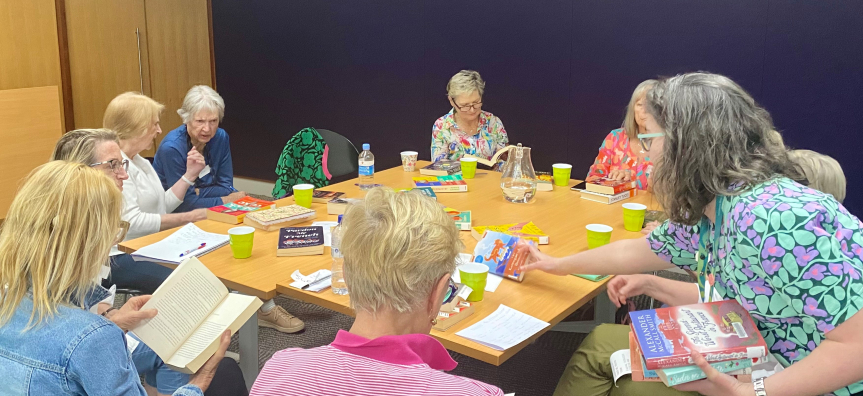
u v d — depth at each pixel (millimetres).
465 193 3111
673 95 1383
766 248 1282
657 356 1356
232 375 1887
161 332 1668
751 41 3820
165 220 2746
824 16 3596
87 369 1254
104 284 2551
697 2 3924
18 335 1266
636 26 4133
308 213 2668
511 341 1643
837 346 1264
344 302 1881
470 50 4773
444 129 3934
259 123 5984
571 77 4426
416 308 1085
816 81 3691
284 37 5625
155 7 5609
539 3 4426
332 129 5586
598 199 2977
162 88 5797
